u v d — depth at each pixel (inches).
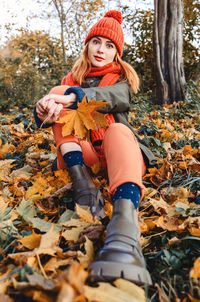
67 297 22.8
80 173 50.8
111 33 68.1
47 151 96.2
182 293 34.8
